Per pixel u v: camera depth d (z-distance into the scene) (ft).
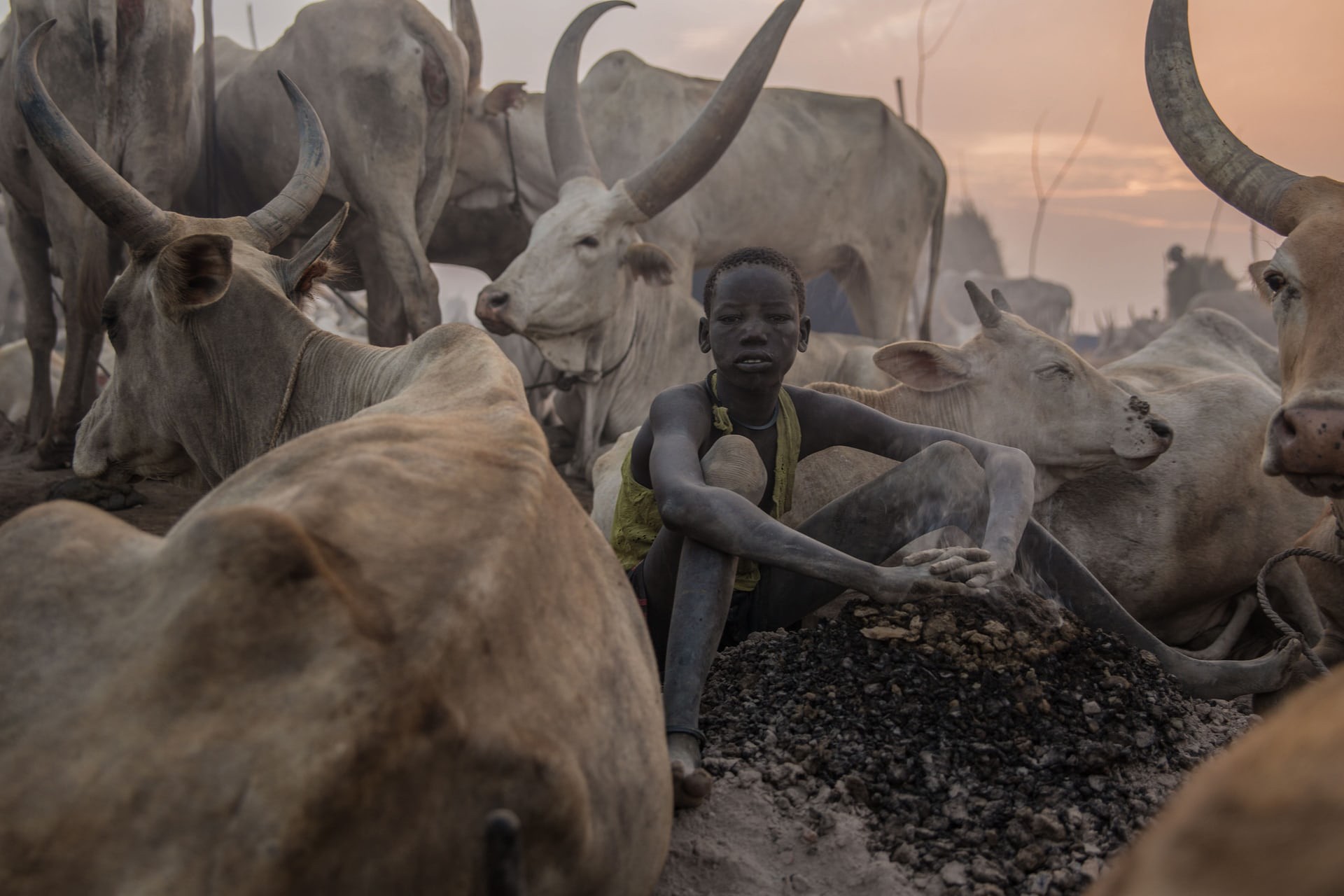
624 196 22.80
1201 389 15.14
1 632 5.19
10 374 32.68
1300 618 14.44
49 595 5.25
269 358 11.10
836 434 10.36
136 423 12.14
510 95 28.25
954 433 10.02
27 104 11.27
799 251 31.35
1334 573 12.23
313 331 11.14
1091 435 13.79
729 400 10.02
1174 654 9.68
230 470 11.66
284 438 11.07
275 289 11.39
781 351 9.64
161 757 4.28
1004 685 8.55
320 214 26.17
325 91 24.89
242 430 11.37
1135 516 14.19
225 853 4.02
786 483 10.14
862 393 14.51
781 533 7.93
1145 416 13.69
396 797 4.28
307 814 4.05
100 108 22.27
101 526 5.74
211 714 4.37
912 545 11.39
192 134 25.40
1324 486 9.82
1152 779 8.17
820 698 8.73
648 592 9.82
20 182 25.07
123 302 11.82
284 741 4.22
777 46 22.12
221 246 10.19
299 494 5.44
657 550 9.56
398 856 4.27
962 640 8.88
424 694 4.43
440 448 6.30
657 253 22.52
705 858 7.42
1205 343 18.44
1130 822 7.66
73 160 11.28
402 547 5.15
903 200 32.55
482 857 4.54
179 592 4.74
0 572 5.58
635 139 29.14
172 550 5.00
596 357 23.50
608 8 24.98
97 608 5.07
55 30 22.22
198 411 11.57
